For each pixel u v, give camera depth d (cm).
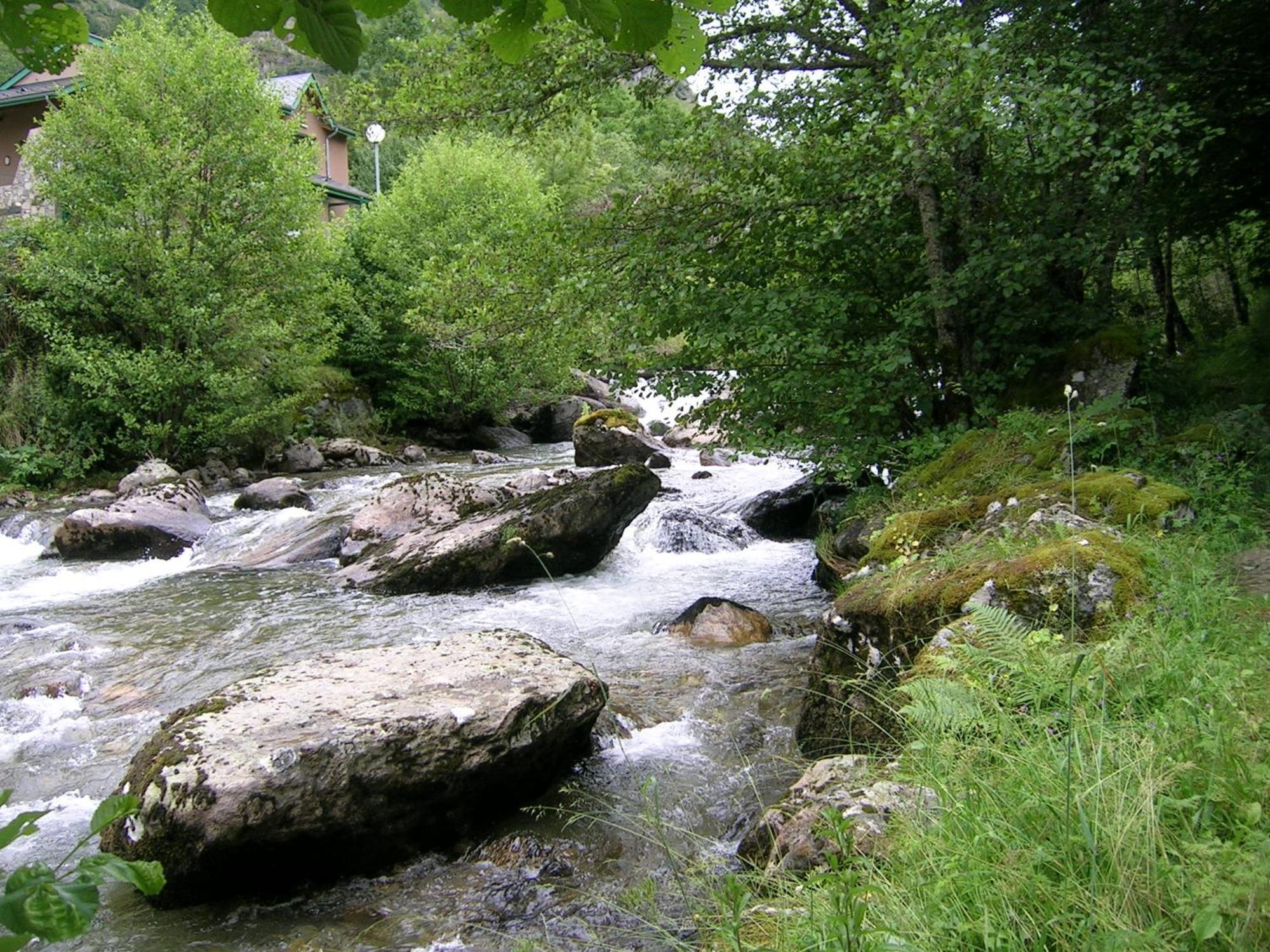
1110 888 211
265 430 1914
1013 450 726
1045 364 895
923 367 941
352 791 418
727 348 906
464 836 452
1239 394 871
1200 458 629
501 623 818
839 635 504
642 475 1014
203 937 379
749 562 1061
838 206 886
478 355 2192
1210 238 1185
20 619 883
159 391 1683
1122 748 258
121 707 637
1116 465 666
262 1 127
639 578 1001
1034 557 432
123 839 405
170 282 1642
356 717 450
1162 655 322
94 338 1694
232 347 1733
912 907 233
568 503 970
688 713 589
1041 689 317
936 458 827
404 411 2331
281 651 752
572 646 734
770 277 932
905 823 286
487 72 951
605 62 924
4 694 662
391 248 2286
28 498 1518
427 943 370
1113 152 718
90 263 1666
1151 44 840
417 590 943
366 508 1118
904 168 810
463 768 443
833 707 490
